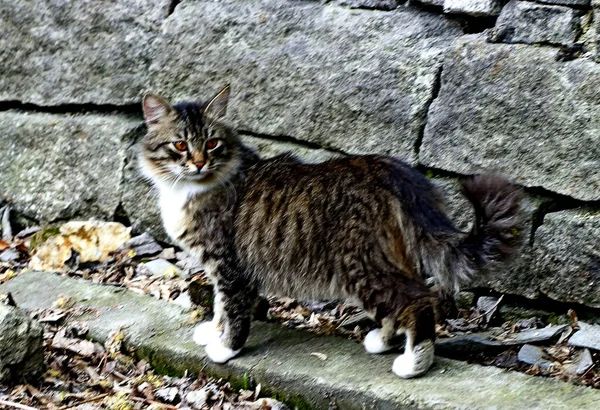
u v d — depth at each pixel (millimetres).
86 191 8195
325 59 7152
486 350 6379
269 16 7383
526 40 6523
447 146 6777
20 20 8305
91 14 8023
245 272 6180
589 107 6281
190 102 6695
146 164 6516
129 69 7957
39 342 6074
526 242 6570
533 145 6484
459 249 5688
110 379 6211
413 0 6996
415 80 6848
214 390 6047
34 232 8305
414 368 5777
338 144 7199
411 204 5824
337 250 5867
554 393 5562
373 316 5910
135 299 7023
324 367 5996
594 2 6281
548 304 6734
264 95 7418
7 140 8477
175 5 7777
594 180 6328
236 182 6285
